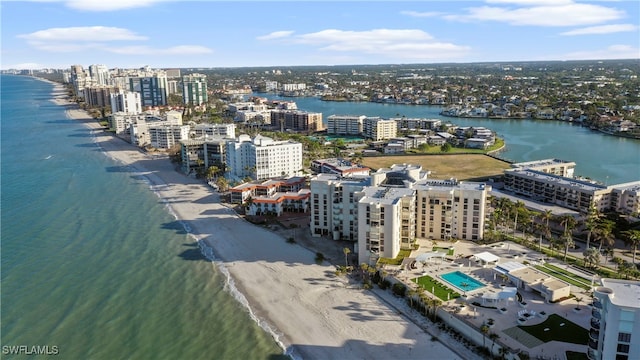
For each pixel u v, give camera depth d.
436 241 195.75
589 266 170.75
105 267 181.00
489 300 144.38
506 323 133.50
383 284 160.75
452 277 163.12
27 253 194.88
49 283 167.88
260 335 135.25
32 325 141.88
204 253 193.38
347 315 144.38
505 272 159.88
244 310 148.75
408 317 142.50
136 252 195.12
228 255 190.88
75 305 152.75
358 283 164.62
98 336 135.88
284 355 126.25
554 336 126.62
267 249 196.12
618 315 102.00
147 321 143.25
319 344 130.50
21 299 156.75
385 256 175.12
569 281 159.00
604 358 105.75
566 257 178.88
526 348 121.56
